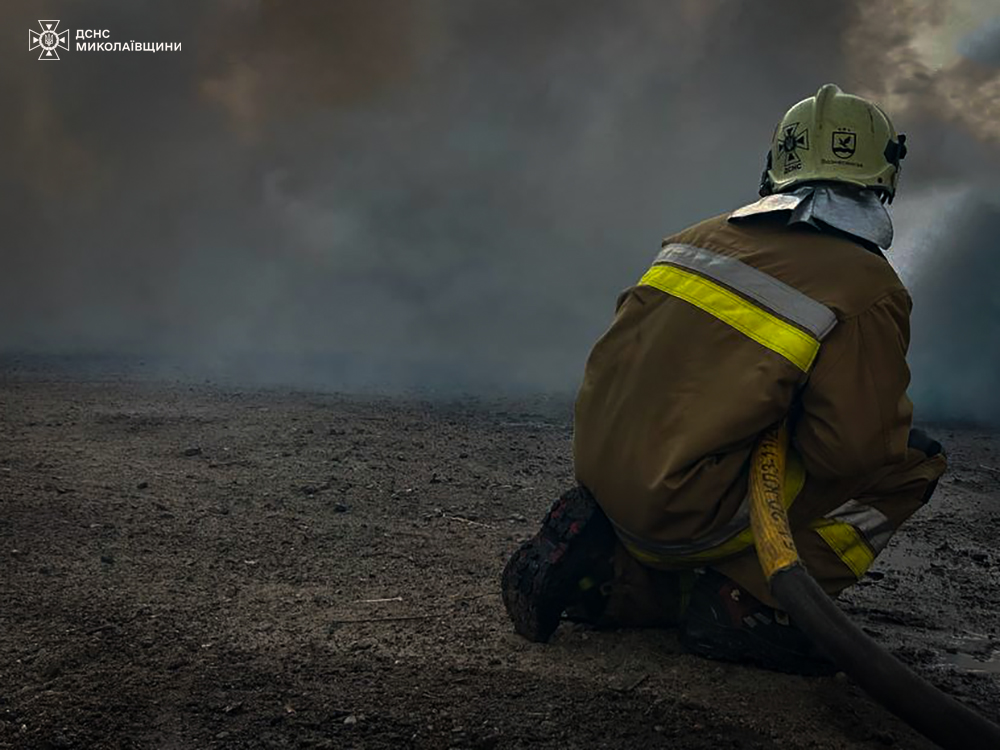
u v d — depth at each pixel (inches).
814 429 97.9
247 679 99.1
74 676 98.1
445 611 122.1
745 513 99.9
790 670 105.2
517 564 111.3
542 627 110.8
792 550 89.4
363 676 101.0
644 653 108.6
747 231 105.3
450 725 91.4
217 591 125.4
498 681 100.7
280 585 129.9
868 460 98.0
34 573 125.9
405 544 151.8
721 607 105.3
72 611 114.0
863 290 98.4
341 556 144.0
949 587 152.1
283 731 89.4
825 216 101.8
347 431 234.8
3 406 249.1
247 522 156.6
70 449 197.6
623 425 103.2
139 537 144.3
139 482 174.1
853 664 80.8
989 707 106.6
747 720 94.8
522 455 223.5
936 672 116.3
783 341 96.6
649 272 108.3
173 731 88.9
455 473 200.5
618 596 110.8
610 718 93.7
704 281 102.8
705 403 98.6
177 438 215.8
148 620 112.7
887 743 92.7
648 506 100.8
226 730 89.2
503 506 178.7
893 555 169.2
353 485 184.4
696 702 97.6
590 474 105.8
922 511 200.7
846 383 96.7
